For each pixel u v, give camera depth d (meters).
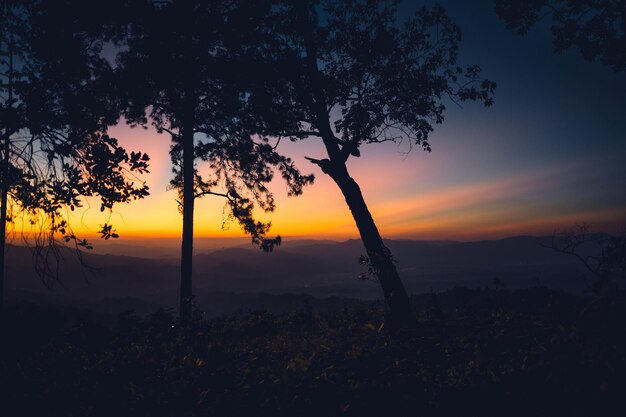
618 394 5.13
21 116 7.38
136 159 6.86
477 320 10.42
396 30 12.43
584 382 5.47
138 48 12.76
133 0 11.95
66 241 7.41
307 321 12.80
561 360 5.96
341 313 12.98
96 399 7.06
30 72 9.25
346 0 12.50
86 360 8.77
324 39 12.42
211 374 7.43
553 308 8.45
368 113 12.70
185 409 6.54
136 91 12.59
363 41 12.31
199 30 11.94
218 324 12.75
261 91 12.67
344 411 5.98
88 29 11.72
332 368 7.22
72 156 7.10
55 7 10.37
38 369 8.50
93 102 8.77
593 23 12.34
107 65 13.11
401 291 11.50
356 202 12.70
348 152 13.04
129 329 11.27
